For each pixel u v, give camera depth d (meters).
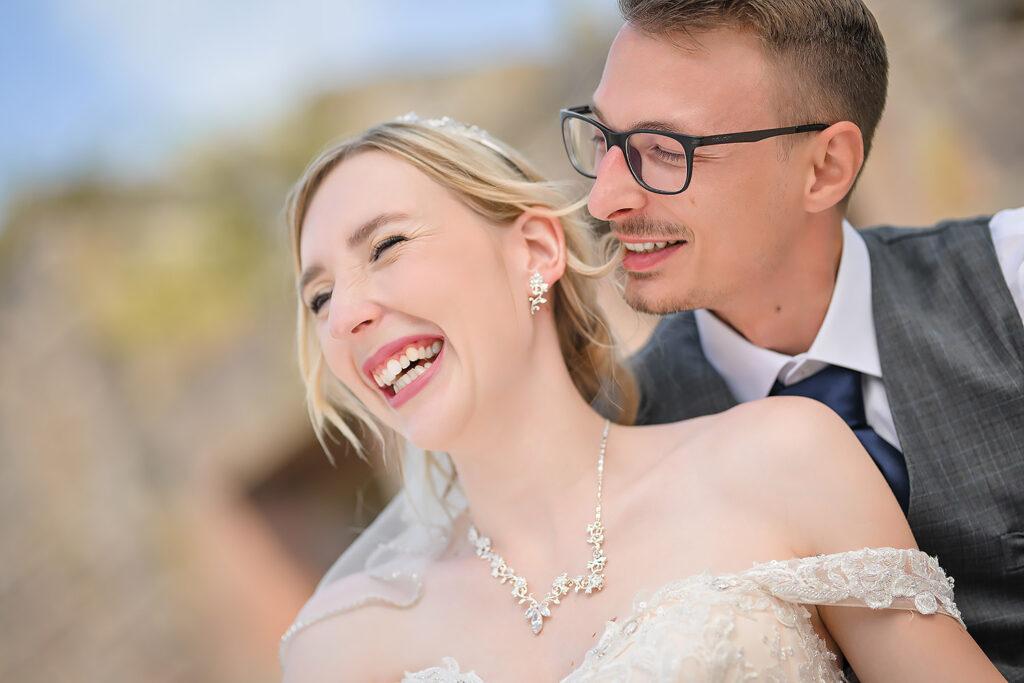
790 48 1.88
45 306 6.73
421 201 1.79
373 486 6.55
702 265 1.93
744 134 1.85
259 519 6.46
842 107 1.98
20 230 6.91
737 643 1.49
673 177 1.86
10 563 6.44
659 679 1.45
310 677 1.85
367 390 1.86
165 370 6.53
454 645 1.75
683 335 2.26
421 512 2.10
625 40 1.91
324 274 1.83
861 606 1.55
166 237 6.76
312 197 1.90
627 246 1.94
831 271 2.04
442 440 1.75
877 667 1.59
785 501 1.64
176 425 6.44
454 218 1.80
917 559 1.59
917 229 2.17
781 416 1.72
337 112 6.89
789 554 1.61
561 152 5.60
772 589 1.54
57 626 6.34
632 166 1.87
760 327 2.06
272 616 6.26
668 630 1.49
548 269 1.88
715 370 2.16
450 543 1.96
